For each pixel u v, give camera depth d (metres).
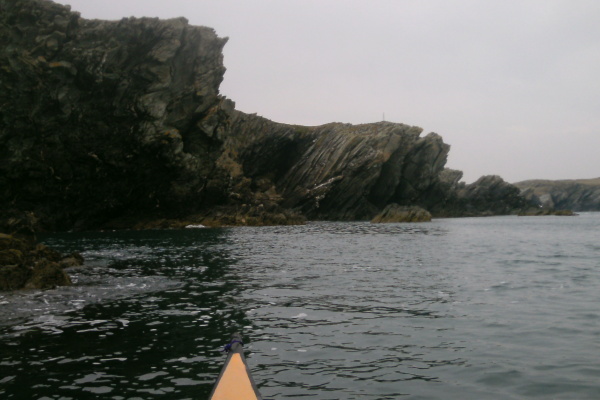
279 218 79.31
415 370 9.50
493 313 14.35
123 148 66.31
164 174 70.38
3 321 13.88
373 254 32.72
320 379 9.01
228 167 86.56
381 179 108.88
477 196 153.62
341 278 21.67
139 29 68.38
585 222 99.75
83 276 22.81
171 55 69.06
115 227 69.31
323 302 16.25
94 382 8.98
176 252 34.56
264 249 36.72
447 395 8.27
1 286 18.89
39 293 18.34
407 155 112.31
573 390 8.43
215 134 74.62
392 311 14.75
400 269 24.72
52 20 62.88
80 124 63.53
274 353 10.62
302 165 109.31
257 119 107.50
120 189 67.69
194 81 73.62
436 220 109.19
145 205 71.31
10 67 57.12
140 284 20.38
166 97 68.75
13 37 59.00
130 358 10.41
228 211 78.19
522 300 16.31
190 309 15.35
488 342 11.36
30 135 59.06
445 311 14.69
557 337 11.68
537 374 9.22
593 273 22.83
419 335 12.02
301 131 116.81
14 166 57.78
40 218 61.22
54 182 61.94
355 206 103.50
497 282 20.25
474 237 50.91
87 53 63.16
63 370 9.65
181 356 10.52
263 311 14.91
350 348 10.97
